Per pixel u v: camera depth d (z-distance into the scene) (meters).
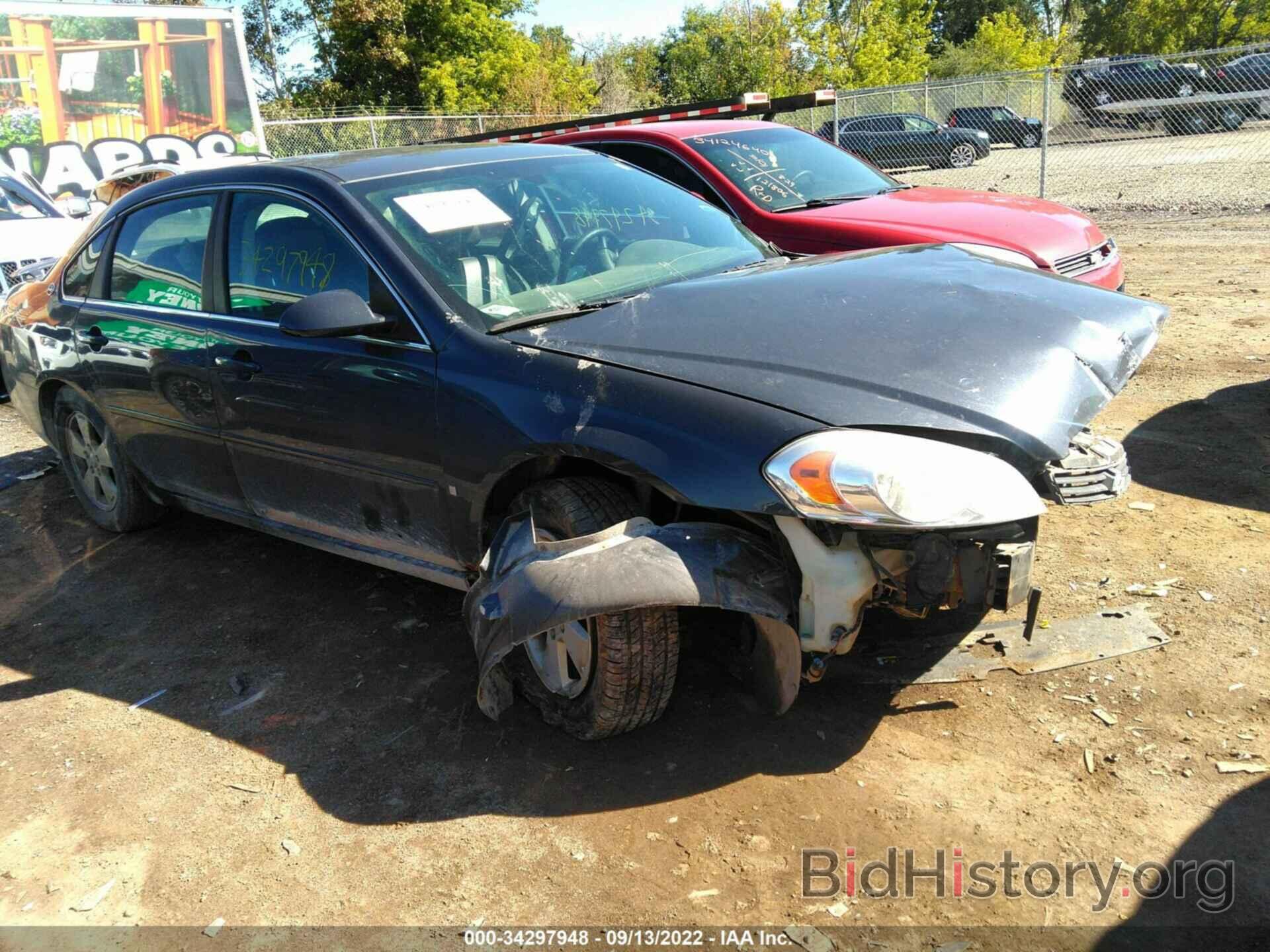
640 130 7.14
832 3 30.98
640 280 3.45
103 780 3.07
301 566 4.48
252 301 3.76
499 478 2.98
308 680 3.51
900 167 20.61
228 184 3.94
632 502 2.88
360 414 3.33
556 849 2.57
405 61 33.44
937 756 2.76
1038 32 41.44
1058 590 3.55
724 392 2.63
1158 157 17.89
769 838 2.53
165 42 18.14
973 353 2.74
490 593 2.78
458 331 3.10
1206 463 4.55
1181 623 3.27
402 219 3.40
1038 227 5.93
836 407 2.53
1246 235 10.79
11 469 6.30
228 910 2.50
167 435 4.26
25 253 8.55
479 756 2.99
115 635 4.00
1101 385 2.82
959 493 2.41
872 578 2.53
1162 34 41.59
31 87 16.98
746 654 3.00
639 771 2.83
